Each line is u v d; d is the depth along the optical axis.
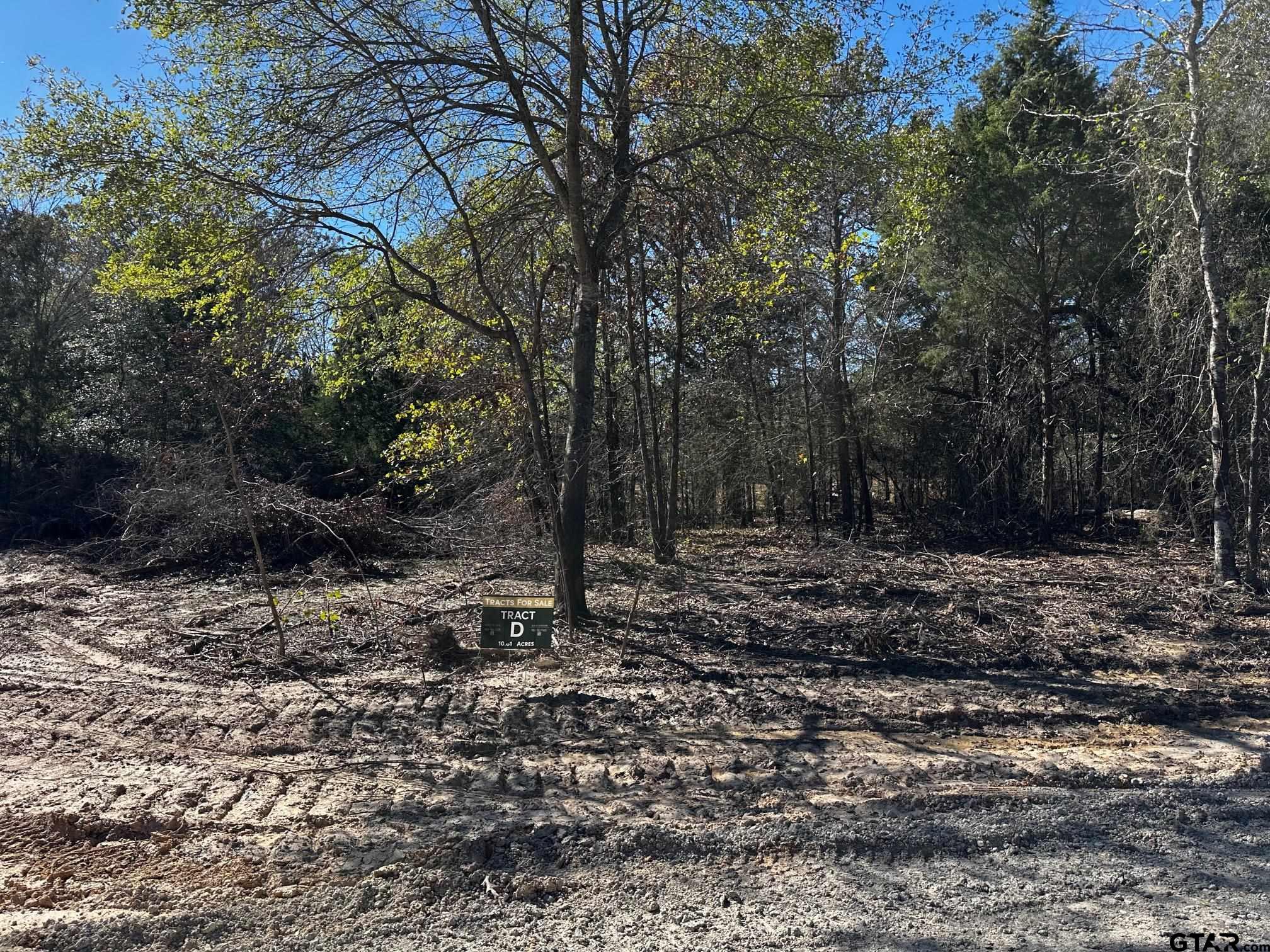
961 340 25.48
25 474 26.50
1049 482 23.80
